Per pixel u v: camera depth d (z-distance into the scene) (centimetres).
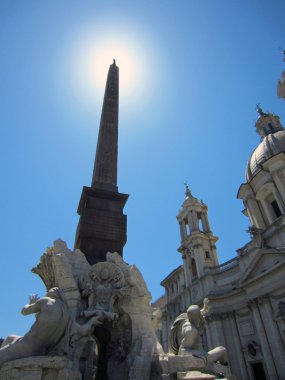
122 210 1393
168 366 856
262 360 3109
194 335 945
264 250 3362
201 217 5103
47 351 750
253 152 4591
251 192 4256
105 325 1034
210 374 842
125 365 941
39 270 1173
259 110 5272
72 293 975
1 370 664
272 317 3081
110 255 1176
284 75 4297
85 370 1009
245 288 3503
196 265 4481
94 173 1559
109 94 1956
